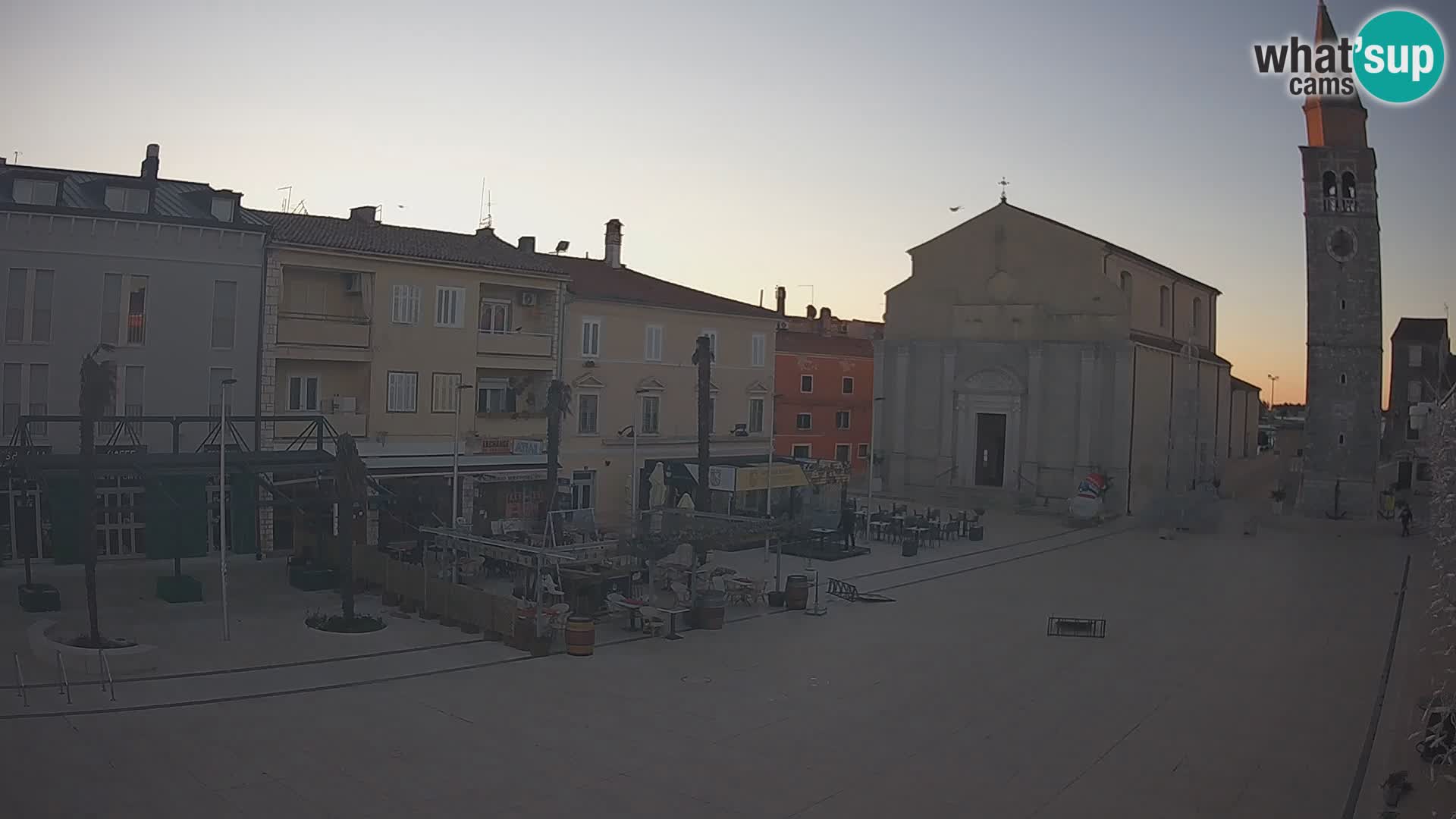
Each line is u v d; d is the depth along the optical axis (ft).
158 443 117.80
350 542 87.97
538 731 62.59
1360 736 66.18
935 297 214.48
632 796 52.95
